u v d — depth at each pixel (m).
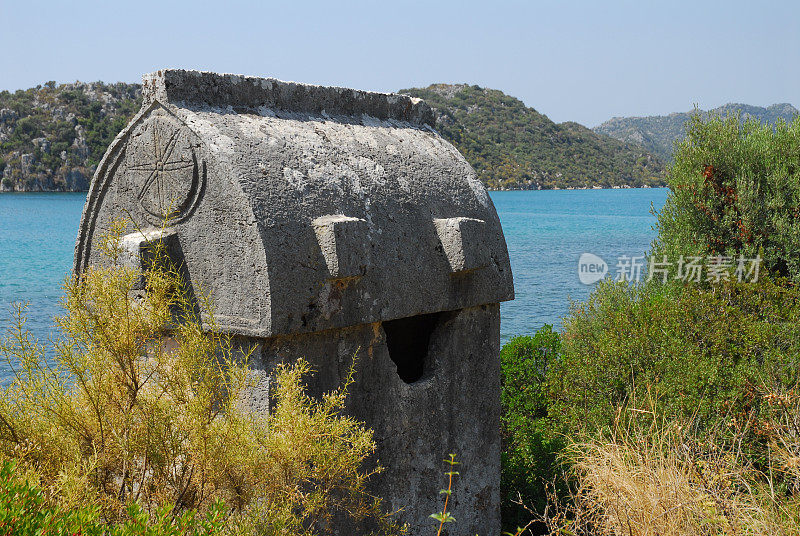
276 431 2.51
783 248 8.32
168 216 3.00
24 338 2.51
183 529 1.99
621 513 3.40
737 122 8.97
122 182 3.17
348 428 2.70
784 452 4.09
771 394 4.45
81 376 2.51
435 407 3.55
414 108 4.02
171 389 2.60
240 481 2.52
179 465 2.84
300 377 2.91
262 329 2.73
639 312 5.98
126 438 2.58
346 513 3.09
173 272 2.88
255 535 2.31
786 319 5.62
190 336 2.59
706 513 3.43
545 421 5.80
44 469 2.44
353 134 3.47
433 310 3.39
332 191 3.07
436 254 3.42
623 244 36.38
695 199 8.77
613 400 5.44
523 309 17.38
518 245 36.84
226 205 2.80
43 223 45.06
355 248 2.93
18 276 21.30
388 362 3.31
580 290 20.48
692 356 5.21
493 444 3.92
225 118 2.98
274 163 2.93
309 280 2.84
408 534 3.43
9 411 2.50
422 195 3.49
